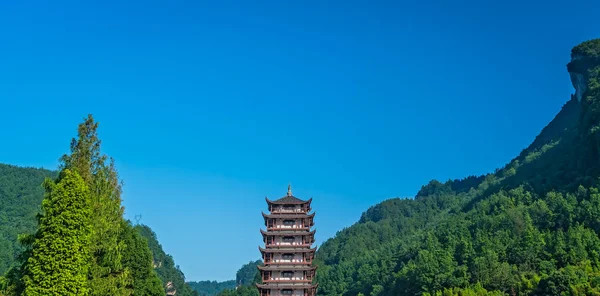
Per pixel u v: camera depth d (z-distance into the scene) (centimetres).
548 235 18888
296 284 12631
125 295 7600
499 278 16938
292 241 13075
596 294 13212
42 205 6288
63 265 6034
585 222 19612
